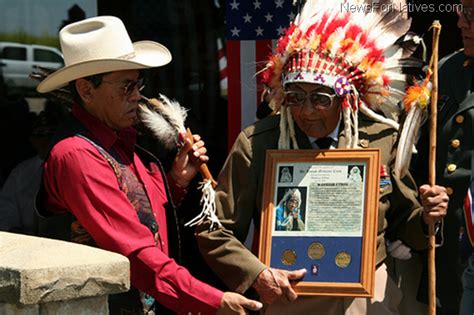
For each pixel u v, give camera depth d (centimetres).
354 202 534
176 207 613
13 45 788
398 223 566
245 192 556
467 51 598
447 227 598
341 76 534
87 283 432
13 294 416
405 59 571
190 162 602
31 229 775
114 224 517
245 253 542
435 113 545
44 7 789
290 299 530
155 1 784
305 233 537
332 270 529
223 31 780
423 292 614
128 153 556
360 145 553
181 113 614
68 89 586
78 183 517
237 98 737
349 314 539
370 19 559
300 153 546
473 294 575
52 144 538
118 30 550
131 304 552
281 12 725
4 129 791
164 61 588
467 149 595
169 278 518
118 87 537
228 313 517
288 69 541
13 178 779
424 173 611
